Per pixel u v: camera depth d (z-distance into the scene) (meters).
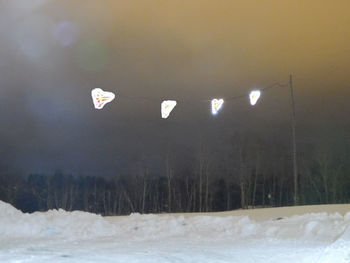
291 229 14.46
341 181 45.50
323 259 9.48
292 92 25.28
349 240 11.08
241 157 49.62
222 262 9.79
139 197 54.53
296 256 10.16
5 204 17.86
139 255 10.85
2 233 15.34
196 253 11.07
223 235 14.82
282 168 50.66
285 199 50.72
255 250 11.37
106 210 55.44
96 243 13.51
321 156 46.12
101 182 56.72
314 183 46.69
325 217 15.75
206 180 51.06
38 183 54.06
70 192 55.16
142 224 17.09
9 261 9.98
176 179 53.16
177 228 16.25
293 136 26.25
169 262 9.83
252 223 15.73
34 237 15.06
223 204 52.38
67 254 11.13
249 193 50.50
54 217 17.69
